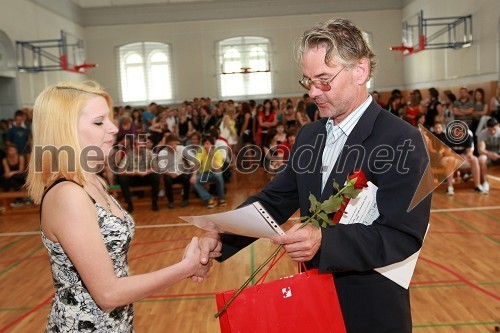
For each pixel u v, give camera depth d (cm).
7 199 850
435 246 516
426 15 1401
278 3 1642
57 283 154
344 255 149
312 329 151
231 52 1672
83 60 1608
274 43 1658
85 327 151
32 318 379
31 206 854
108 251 153
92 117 153
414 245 155
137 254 553
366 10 1628
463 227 588
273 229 147
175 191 921
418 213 154
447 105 1001
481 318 341
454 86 1234
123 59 1689
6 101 1160
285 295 150
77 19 1616
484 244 515
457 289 395
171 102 1697
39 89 1295
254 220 147
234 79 1678
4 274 499
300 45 166
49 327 156
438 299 377
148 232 658
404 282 164
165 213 777
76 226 140
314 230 150
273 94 1673
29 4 1255
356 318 163
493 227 581
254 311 148
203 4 1656
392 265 163
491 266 445
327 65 159
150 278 148
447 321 338
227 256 187
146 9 1664
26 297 427
